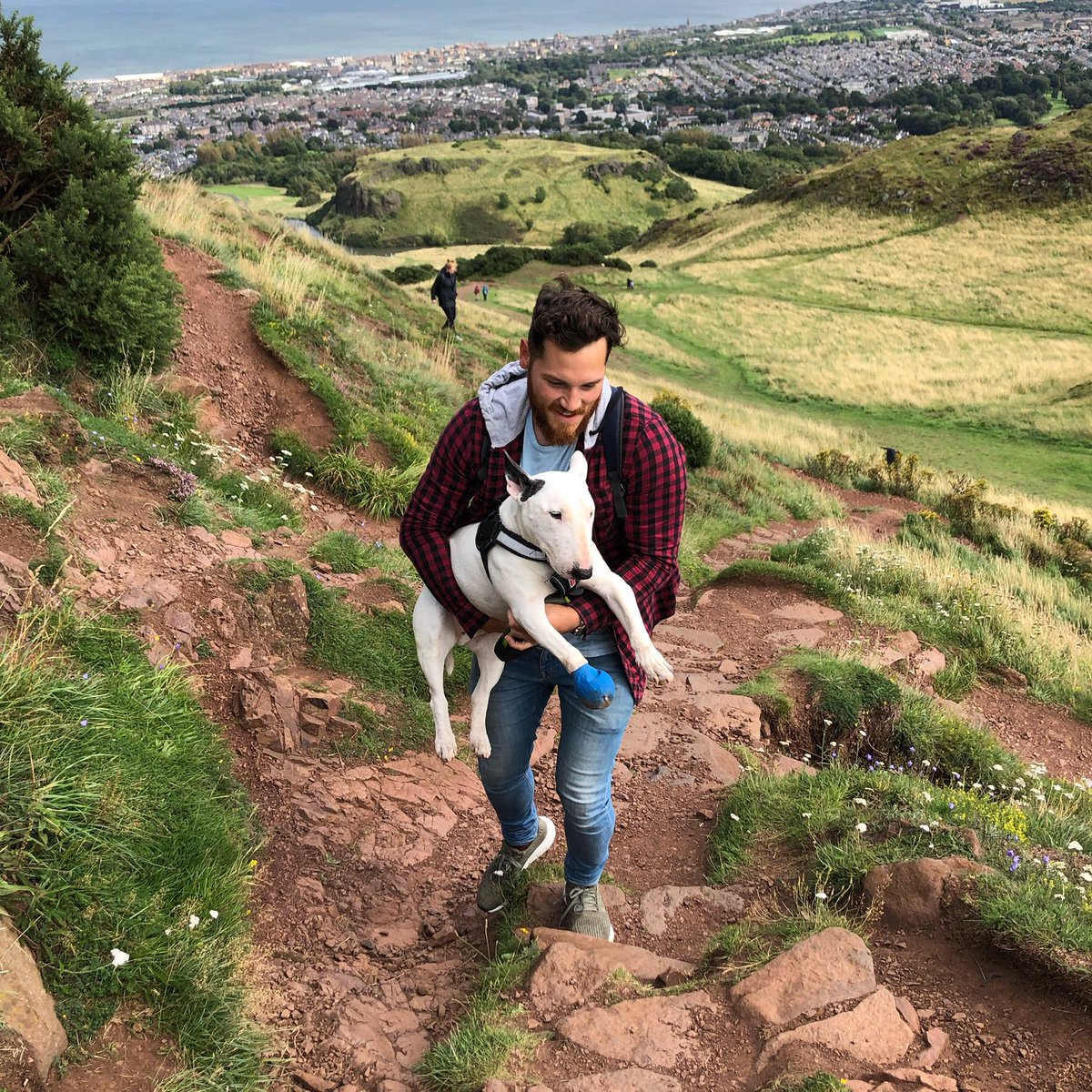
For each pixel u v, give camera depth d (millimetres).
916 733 6590
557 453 2836
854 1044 2725
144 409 7918
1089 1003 2871
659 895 3936
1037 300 46219
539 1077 2670
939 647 9438
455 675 5906
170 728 4020
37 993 2605
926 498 20156
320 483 8836
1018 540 17484
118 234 8102
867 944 3373
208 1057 2820
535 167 154500
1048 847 4586
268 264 12953
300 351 10156
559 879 3996
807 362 40281
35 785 3145
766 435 25156
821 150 170375
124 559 5156
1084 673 9875
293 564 5879
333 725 4871
